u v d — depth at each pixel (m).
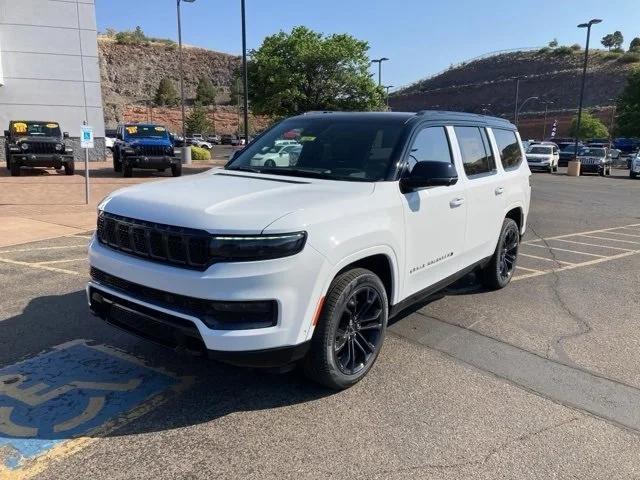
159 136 21.95
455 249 4.94
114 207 3.63
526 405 3.69
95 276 3.78
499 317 5.43
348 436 3.27
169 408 3.53
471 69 146.00
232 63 159.50
